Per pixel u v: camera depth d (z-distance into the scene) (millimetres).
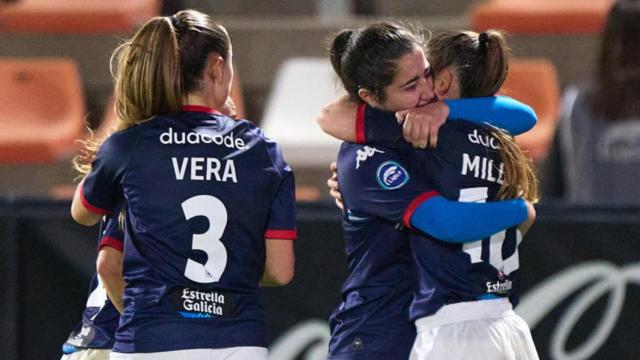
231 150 12492
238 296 12266
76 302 18203
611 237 17672
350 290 13086
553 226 17734
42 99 30250
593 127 20438
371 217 12820
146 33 12461
